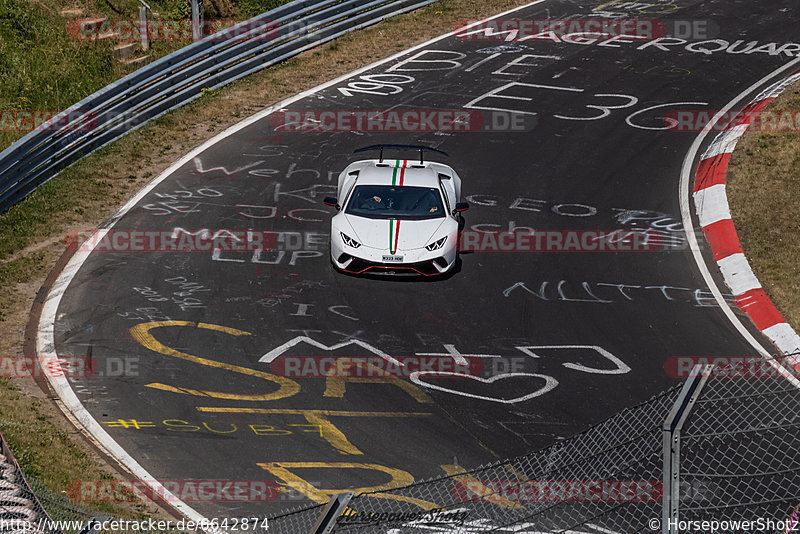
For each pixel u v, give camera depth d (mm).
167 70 70938
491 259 53125
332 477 34250
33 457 32438
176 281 49906
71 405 38500
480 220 57875
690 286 50688
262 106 73625
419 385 41031
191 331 45094
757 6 97188
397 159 60875
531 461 34906
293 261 52500
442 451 36062
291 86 77375
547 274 51719
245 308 47406
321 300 48406
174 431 37000
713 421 36469
